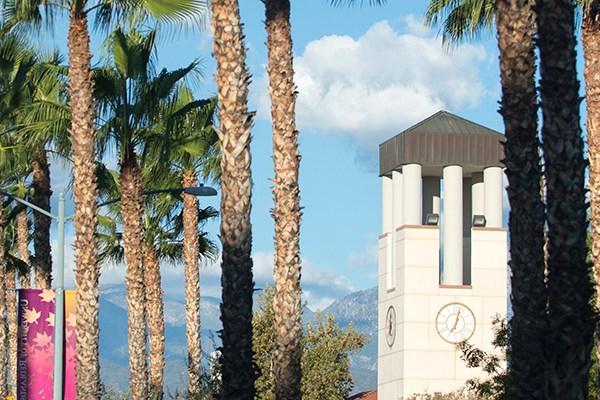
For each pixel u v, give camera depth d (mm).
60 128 48875
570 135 25953
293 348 37438
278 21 37500
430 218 76875
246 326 31969
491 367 45594
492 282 76375
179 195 69500
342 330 96250
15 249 85625
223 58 32219
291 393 37375
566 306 25422
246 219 32031
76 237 43688
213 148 65250
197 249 68250
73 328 45375
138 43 49844
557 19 26172
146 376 53375
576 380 25297
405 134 77688
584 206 25812
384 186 82375
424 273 76375
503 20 28047
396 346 77062
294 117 37656
